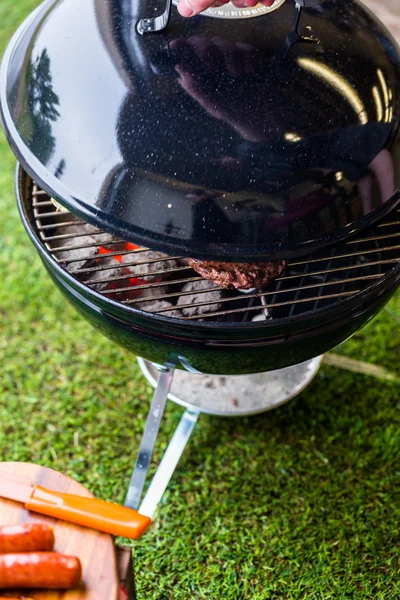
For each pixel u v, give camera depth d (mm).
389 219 1101
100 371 1396
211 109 934
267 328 965
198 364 1028
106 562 927
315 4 941
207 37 966
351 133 958
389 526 1227
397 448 1307
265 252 933
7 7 2096
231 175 925
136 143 934
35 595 903
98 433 1320
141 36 970
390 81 1011
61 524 952
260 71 951
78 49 981
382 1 1472
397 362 1411
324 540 1214
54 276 1046
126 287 1064
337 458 1299
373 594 1168
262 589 1170
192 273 1091
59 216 1144
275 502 1249
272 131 933
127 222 938
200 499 1250
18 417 1335
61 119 964
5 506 958
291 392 1241
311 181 936
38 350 1426
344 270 1047
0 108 1028
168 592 1167
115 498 1251
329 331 1011
